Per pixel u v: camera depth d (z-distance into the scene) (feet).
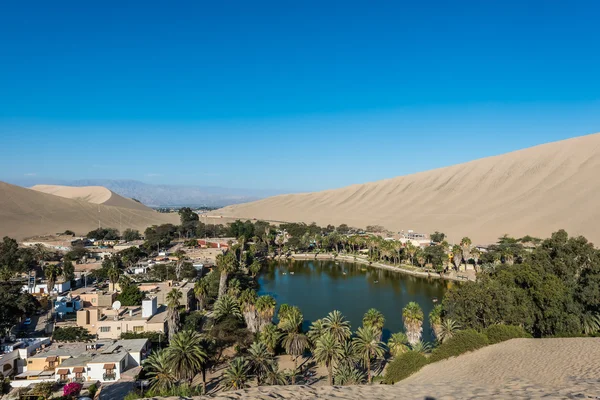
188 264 323.78
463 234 558.56
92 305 229.25
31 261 354.33
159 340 171.01
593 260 136.56
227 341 168.86
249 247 477.36
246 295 184.24
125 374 138.62
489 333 106.32
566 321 126.21
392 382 100.83
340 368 137.49
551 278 134.62
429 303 264.93
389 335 201.16
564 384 53.78
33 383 131.85
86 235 600.80
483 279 146.82
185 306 223.30
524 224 520.01
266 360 132.67
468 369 81.97
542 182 630.74
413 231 615.57
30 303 195.93
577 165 619.26
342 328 151.23
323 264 439.22
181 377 120.57
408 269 384.27
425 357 107.96
